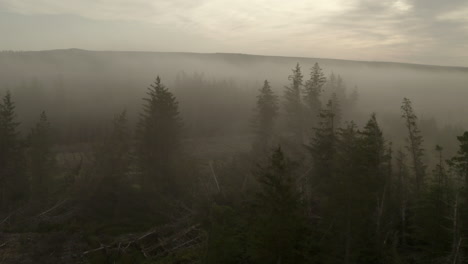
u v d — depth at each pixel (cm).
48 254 2581
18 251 2598
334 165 2256
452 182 2255
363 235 1866
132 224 3144
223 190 3347
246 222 2256
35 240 2762
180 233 2836
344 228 1795
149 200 3534
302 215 1795
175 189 3734
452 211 1812
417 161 3039
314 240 1831
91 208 3344
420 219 2091
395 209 2345
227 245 2064
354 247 1808
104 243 2764
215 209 2675
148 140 3794
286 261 1585
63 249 2648
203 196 3259
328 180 2202
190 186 3731
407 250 2133
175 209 3372
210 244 2155
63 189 3812
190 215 3134
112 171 3522
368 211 1859
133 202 3497
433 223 1972
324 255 1748
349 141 2386
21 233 2916
